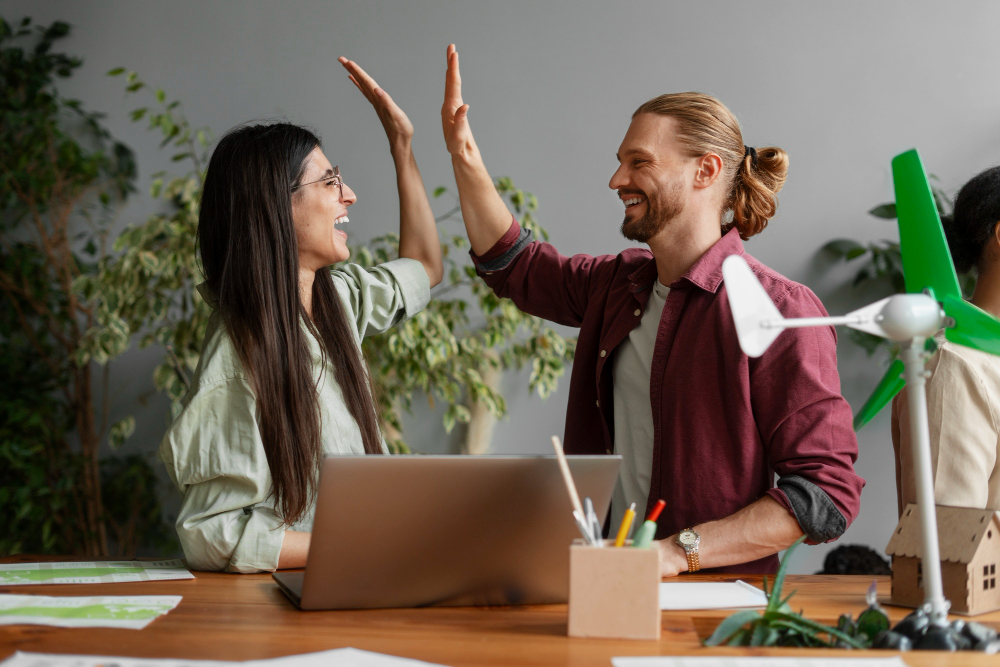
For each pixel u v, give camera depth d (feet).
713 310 4.35
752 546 3.79
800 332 4.14
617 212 10.12
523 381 10.08
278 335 4.12
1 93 10.37
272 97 10.43
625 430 4.79
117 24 10.62
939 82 9.96
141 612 2.85
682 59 10.17
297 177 4.41
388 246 10.09
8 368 9.97
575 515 2.74
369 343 9.05
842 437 4.00
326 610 2.95
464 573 3.00
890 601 3.21
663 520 4.37
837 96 10.03
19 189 10.10
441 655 2.38
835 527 3.84
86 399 10.14
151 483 10.06
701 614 2.97
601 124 10.20
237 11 10.55
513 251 5.43
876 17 10.05
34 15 10.64
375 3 10.46
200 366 4.06
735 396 4.20
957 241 4.66
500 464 2.85
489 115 10.28
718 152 4.48
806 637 2.54
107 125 10.55
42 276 10.25
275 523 3.90
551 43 10.30
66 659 2.19
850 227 9.93
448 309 9.37
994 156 9.84
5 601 2.99
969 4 9.99
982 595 3.03
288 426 4.02
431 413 10.15
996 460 4.11
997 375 4.05
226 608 2.97
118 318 8.51
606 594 2.60
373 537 2.83
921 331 2.66
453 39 10.38
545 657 2.36
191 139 10.43
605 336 4.91
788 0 10.12
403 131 5.59
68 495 9.77
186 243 8.60
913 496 4.12
